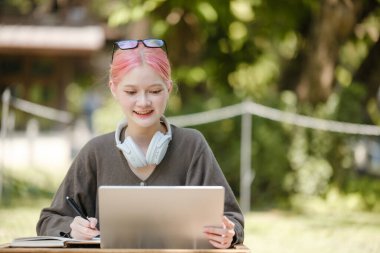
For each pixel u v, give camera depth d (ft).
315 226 28.89
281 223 29.68
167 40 35.88
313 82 38.14
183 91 40.81
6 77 60.39
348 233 27.14
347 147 36.45
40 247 9.61
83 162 11.25
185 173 10.95
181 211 9.30
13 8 63.87
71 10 63.72
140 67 10.37
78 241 9.95
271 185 35.45
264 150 35.14
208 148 11.14
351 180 37.35
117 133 11.00
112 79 10.68
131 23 43.01
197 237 9.41
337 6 37.17
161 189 9.24
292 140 35.58
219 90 40.81
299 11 38.63
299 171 35.50
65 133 56.80
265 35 39.73
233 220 10.50
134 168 10.93
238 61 40.32
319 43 37.96
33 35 60.23
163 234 9.39
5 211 30.55
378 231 27.78
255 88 46.26
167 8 33.42
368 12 39.27
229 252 9.04
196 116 35.42
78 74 68.69
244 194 34.09
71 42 58.49
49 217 11.16
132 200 9.25
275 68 46.96
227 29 35.65
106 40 63.82
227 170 35.17
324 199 35.78
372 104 43.14
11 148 49.90
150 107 10.44
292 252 22.75
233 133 35.42
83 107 69.46
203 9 32.83
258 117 35.37
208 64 39.99
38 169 45.03
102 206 9.27
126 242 9.39
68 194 11.32
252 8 35.63
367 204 35.06
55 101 60.75
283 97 36.09
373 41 40.70
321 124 35.60
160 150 10.68
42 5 63.87
